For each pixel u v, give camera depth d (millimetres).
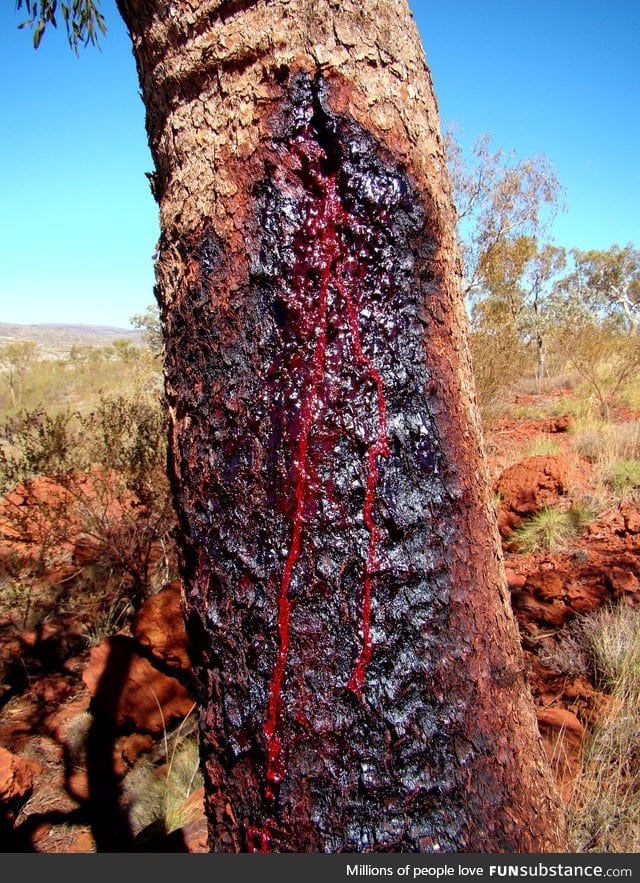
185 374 996
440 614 934
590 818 1722
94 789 2545
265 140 909
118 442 4242
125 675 2873
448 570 951
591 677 2572
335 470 891
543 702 2434
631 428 6188
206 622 958
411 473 930
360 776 881
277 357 900
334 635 885
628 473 5004
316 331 896
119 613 3918
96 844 2242
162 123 1047
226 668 934
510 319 7590
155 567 4297
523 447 6449
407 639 908
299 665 884
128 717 2795
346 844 874
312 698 881
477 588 1004
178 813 2266
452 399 1005
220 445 932
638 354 8445
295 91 899
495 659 1022
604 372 9016
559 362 11406
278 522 891
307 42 900
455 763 930
